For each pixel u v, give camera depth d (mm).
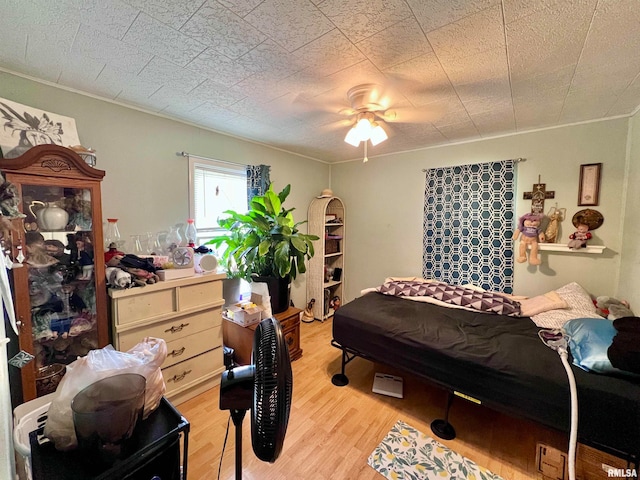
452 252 2969
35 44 1280
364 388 2117
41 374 1456
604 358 1261
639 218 1853
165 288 1795
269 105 1988
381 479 1357
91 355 955
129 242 2018
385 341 1919
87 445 761
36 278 1446
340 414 1823
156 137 2139
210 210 2627
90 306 1596
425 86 1680
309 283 3658
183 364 1917
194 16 1099
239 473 874
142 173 2070
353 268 3859
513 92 1758
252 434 709
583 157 2293
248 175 2797
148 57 1396
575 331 1540
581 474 1227
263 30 1184
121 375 880
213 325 2090
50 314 1491
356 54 1359
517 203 2613
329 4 1025
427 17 1092
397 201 3400
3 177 1213
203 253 2164
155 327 1767
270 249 2498
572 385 1237
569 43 1250
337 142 2961
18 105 1468
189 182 2365
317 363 2496
